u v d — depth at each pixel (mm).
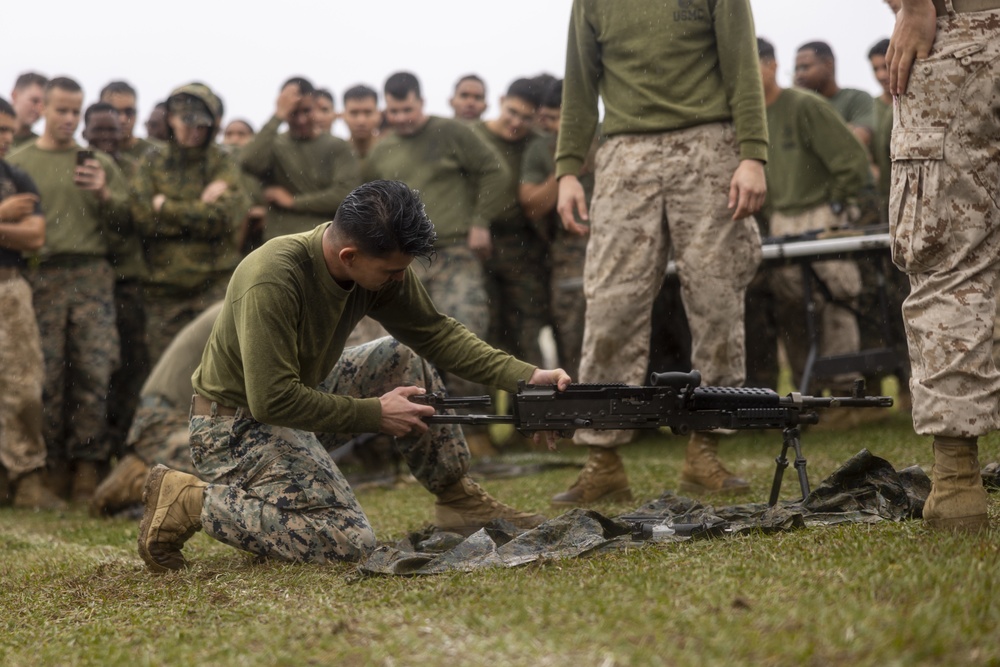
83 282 6496
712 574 2557
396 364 3686
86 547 4375
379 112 8461
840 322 6906
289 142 7207
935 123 2840
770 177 7156
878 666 1780
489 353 3531
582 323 7555
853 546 2725
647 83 4551
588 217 4746
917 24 2850
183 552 3863
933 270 2889
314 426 3191
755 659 1863
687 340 7285
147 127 8289
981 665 1760
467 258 7086
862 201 6852
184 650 2328
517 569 2867
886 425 6453
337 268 3215
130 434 5023
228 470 3379
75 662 2340
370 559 3055
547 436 3402
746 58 4438
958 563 2363
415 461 3787
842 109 8008
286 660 2129
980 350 2789
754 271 4621
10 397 6059
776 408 3463
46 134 6605
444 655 2059
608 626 2133
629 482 5113
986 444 4742
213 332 3445
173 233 6594
